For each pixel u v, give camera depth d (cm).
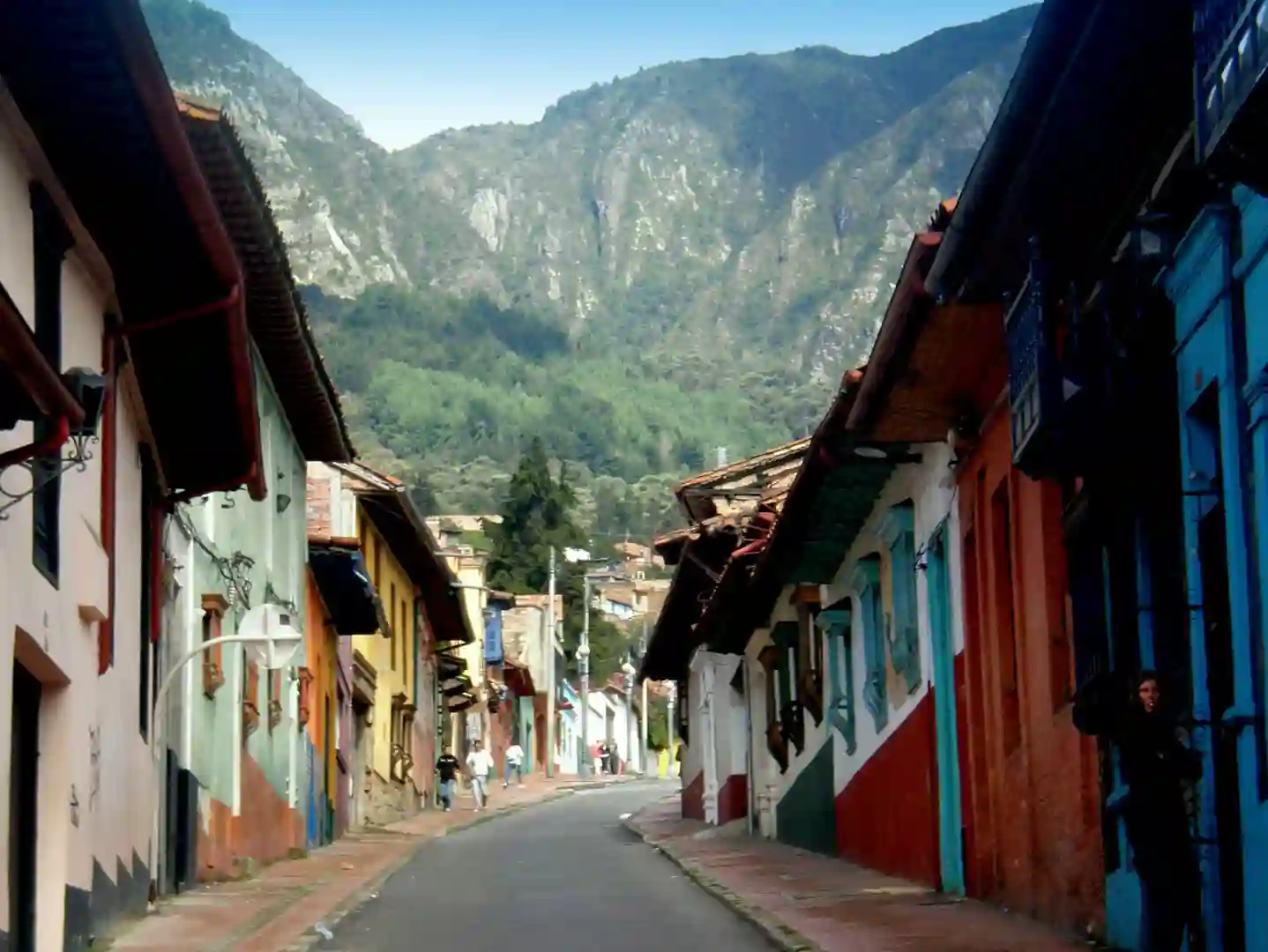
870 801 2461
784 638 3159
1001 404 1648
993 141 1164
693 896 2073
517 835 3741
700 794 4203
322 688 3316
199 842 2173
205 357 1673
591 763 9556
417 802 4841
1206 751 1145
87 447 1427
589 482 15650
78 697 1402
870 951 1409
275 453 2688
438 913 1856
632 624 11325
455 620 5166
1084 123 1128
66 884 1359
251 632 1870
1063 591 1526
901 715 2245
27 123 1232
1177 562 1229
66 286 1395
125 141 1266
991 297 1423
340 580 3222
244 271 2072
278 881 2283
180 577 2078
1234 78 869
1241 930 1112
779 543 2498
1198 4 927
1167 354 1209
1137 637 1298
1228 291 1077
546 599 8675
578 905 1936
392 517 3909
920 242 1407
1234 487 1073
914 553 2109
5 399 941
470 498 13938
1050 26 1023
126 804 1647
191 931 1622
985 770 1836
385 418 16325
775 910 1794
